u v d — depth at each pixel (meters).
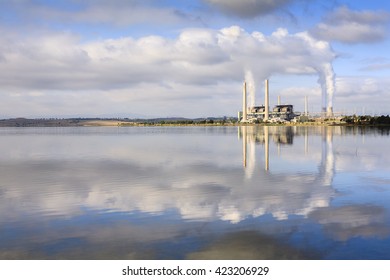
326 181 29.30
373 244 14.60
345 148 60.66
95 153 58.97
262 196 23.78
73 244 15.19
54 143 88.94
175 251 14.31
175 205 21.66
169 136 120.88
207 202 22.30
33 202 22.92
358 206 20.72
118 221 18.44
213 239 15.49
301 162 42.38
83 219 18.91
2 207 21.66
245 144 74.00
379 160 43.66
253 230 16.59
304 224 17.34
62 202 22.84
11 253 14.30
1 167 41.16
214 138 100.69
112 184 29.25
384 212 19.36
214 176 32.72
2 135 151.25
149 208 21.02
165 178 31.92
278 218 18.44
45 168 39.97
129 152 59.94
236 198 23.31
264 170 36.19
